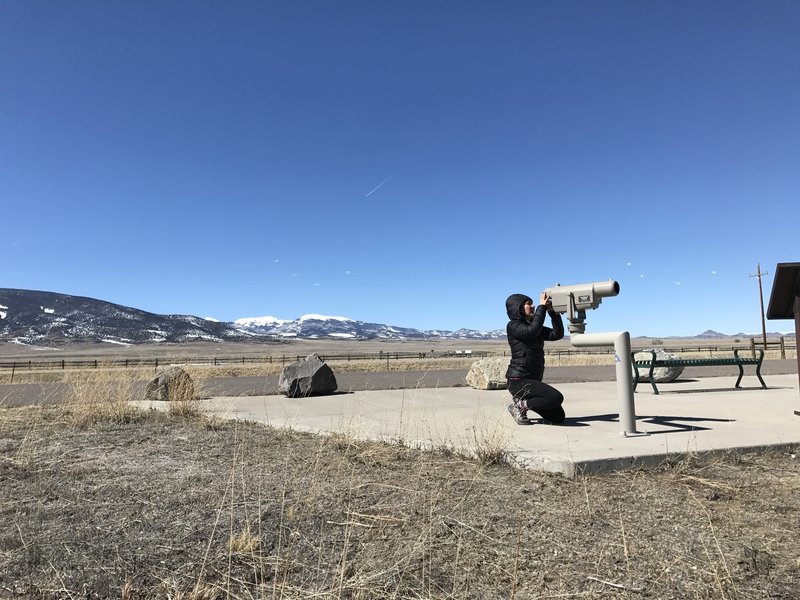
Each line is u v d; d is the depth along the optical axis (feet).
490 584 8.96
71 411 25.80
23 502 12.70
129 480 14.44
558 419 22.50
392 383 51.85
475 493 13.46
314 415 26.25
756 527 11.50
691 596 8.63
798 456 17.52
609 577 9.21
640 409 26.99
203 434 21.13
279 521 11.43
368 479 14.51
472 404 30.45
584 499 13.12
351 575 9.21
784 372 58.29
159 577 9.09
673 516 12.08
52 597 8.49
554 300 21.72
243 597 8.48
